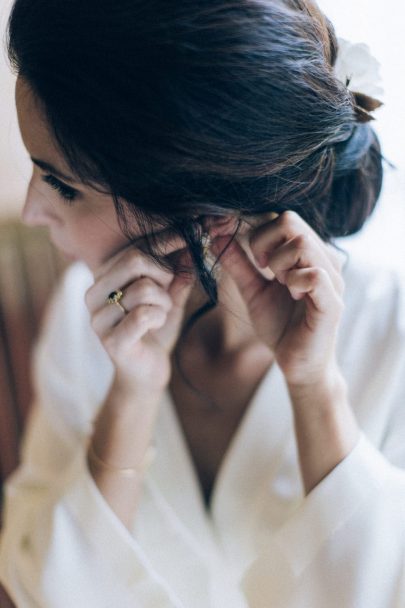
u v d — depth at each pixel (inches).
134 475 28.0
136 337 25.0
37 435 36.0
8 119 44.0
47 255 51.4
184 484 31.6
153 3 16.9
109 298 24.7
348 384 29.9
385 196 37.4
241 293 26.0
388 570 24.0
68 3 17.6
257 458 30.0
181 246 22.1
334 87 19.4
